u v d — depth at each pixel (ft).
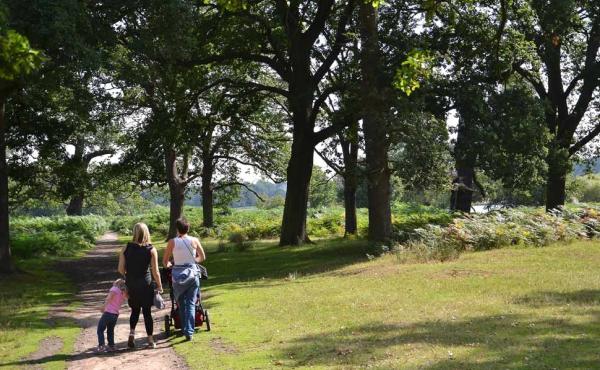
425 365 21.13
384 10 81.30
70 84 58.39
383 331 28.04
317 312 35.37
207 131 106.83
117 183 174.70
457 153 77.10
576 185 132.26
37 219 169.89
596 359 20.33
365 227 128.67
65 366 27.53
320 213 190.39
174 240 31.35
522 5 81.05
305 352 25.59
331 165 96.07
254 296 45.68
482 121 77.10
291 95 97.09
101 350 30.12
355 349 24.99
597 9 93.20
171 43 64.75
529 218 68.44
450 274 45.19
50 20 49.34
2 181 70.13
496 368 20.08
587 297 32.27
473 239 63.77
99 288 65.05
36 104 79.00
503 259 51.83
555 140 93.04
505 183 79.77
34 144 87.51
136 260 29.96
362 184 79.77
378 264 60.75
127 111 116.06
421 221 110.11
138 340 32.73
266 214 201.46
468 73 78.74
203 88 96.32
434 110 79.20
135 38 64.23
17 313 45.68
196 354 27.55
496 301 33.24
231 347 28.43
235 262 82.99
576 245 57.98
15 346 32.32
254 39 92.68
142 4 60.59
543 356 21.20
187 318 30.86
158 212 245.86
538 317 28.12
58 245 114.62
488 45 63.05
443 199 236.84
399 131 72.90
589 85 100.73
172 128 94.17
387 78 75.56
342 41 90.99
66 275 79.41
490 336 25.04
